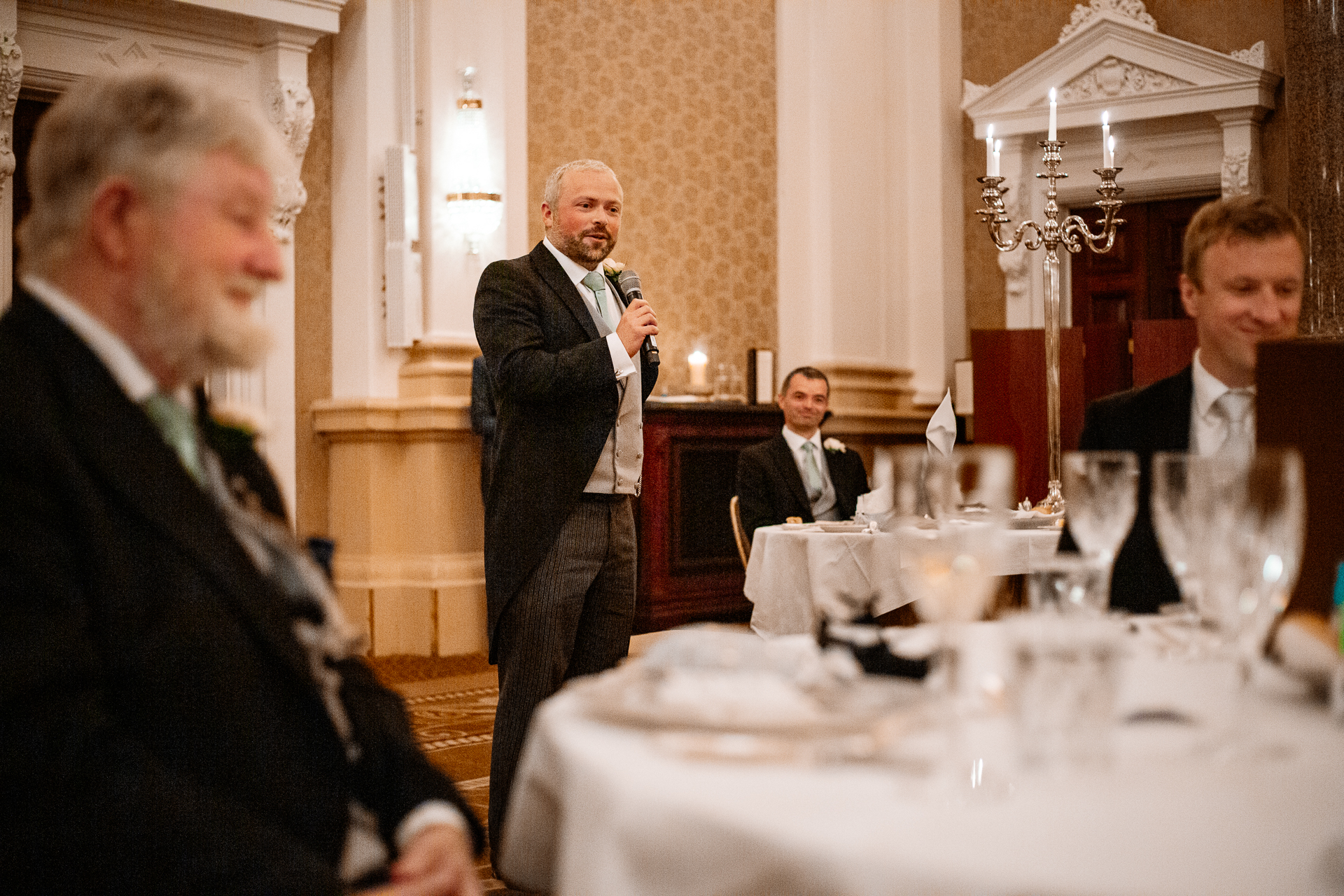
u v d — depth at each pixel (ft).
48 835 3.40
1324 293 20.58
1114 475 4.02
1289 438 4.14
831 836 2.52
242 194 4.14
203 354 4.18
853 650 4.28
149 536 3.80
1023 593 11.34
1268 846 2.47
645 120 25.48
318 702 4.12
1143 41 26.12
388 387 21.72
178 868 3.48
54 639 3.49
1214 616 3.91
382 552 21.54
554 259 10.46
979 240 29.19
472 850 4.50
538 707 9.60
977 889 2.33
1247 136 25.48
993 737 3.40
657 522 22.75
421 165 21.86
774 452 16.78
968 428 28.04
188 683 3.76
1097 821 2.62
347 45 21.68
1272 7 25.66
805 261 27.58
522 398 9.70
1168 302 27.30
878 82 28.40
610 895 2.84
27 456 3.59
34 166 4.11
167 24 19.57
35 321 3.88
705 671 3.83
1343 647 3.64
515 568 9.63
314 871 3.60
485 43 22.26
